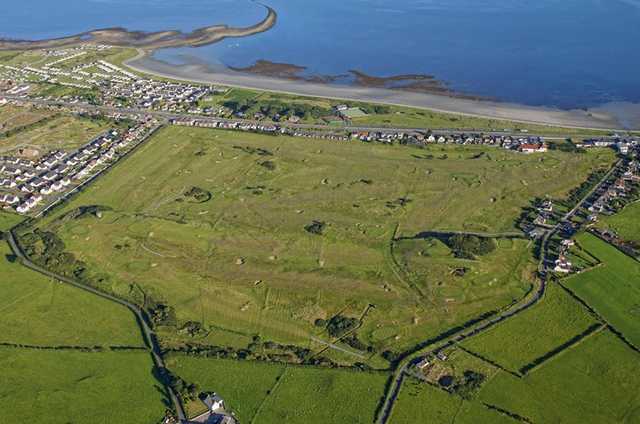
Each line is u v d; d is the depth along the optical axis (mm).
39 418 131250
